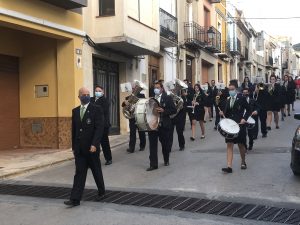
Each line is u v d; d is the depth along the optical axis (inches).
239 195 307.7
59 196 324.2
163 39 772.0
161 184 348.2
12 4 454.6
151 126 394.3
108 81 668.1
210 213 269.6
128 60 699.4
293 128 665.0
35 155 507.8
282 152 468.1
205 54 1119.6
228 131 368.5
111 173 398.6
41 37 571.2
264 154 459.5
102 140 435.8
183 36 941.2
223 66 1334.9
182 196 309.9
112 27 589.0
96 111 300.4
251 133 484.1
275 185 332.2
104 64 655.8
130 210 279.1
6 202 309.3
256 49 1940.2
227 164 383.9
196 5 1025.5
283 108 761.6
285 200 293.0
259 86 585.0
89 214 273.6
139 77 735.1
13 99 577.0
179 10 914.7
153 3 683.4
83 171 297.1
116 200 304.8
